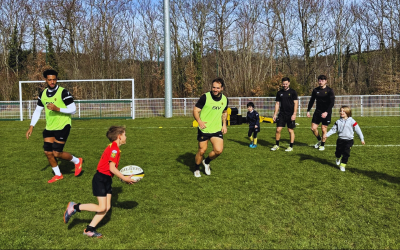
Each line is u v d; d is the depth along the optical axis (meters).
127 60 36.47
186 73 34.81
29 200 4.43
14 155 7.43
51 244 3.18
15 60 33.84
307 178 5.38
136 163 6.57
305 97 17.17
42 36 32.75
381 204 4.17
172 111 16.48
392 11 30.41
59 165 6.46
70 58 32.41
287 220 3.71
